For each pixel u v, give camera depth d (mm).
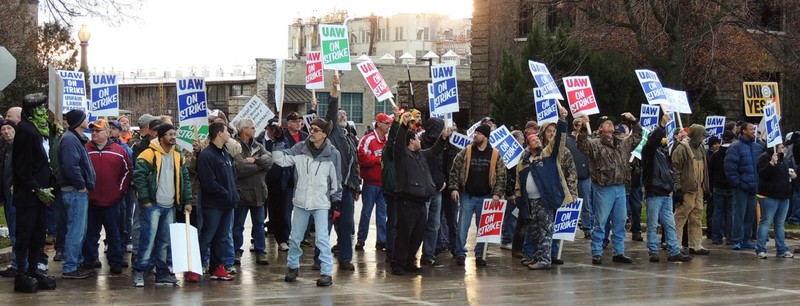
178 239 12008
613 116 34844
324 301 11148
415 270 13672
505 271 13898
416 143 13250
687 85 37781
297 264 12617
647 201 15305
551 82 15469
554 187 13914
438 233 14891
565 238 14523
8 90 31125
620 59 35812
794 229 20531
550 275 13555
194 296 11359
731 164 16594
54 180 11734
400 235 13297
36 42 31625
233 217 13445
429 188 13273
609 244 17281
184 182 12094
